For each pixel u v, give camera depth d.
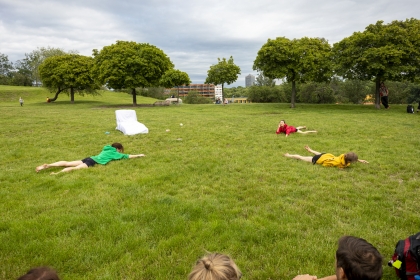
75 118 19.33
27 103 43.03
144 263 3.54
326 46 28.72
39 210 5.01
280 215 4.84
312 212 5.00
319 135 12.55
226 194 5.79
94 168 7.57
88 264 3.51
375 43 24.06
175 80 36.34
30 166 7.88
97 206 5.16
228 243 3.96
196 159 8.54
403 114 20.97
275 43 27.19
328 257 3.62
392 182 6.45
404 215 4.80
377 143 10.66
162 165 7.95
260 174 7.07
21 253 3.70
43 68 40.94
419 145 10.29
